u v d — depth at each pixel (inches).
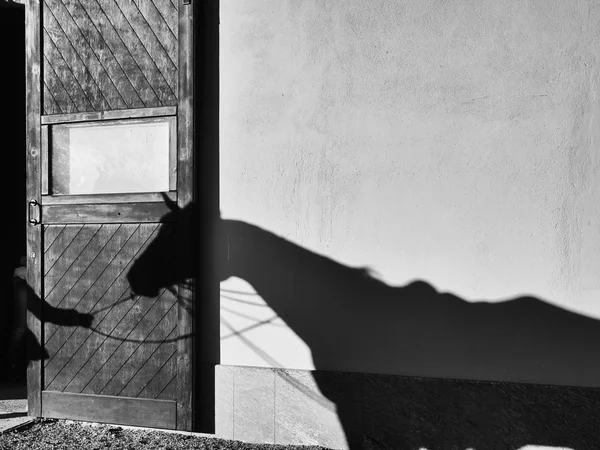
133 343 217.9
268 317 207.9
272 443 203.9
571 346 179.2
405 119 195.0
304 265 204.5
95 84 224.7
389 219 196.2
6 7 272.7
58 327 227.0
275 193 207.9
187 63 212.8
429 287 191.9
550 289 181.2
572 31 180.2
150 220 216.5
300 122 205.5
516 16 184.9
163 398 214.2
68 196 226.2
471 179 188.7
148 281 216.7
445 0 191.2
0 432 212.7
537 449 179.0
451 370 189.2
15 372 277.6
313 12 204.2
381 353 196.1
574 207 179.8
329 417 198.7
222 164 213.9
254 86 210.7
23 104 296.0
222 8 214.7
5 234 287.1
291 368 204.8
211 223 215.0
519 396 181.0
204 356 214.4
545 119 182.2
